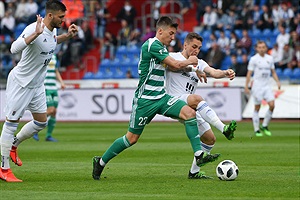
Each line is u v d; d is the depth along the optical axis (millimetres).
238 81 83812
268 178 29688
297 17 89938
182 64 27906
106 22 106250
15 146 31203
